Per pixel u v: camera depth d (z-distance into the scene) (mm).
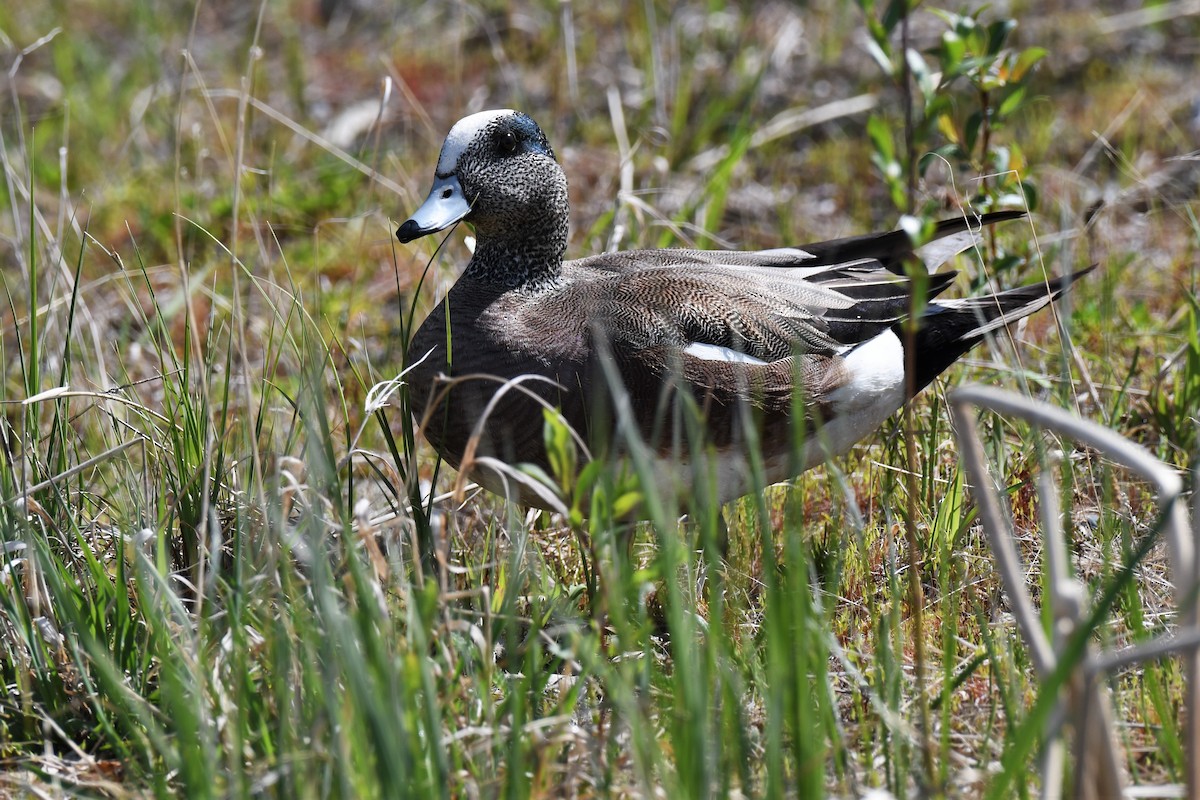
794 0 16234
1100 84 14164
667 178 12688
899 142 12922
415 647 5461
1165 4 15227
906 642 6891
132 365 10281
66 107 9125
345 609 6207
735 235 12297
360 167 10359
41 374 8734
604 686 6281
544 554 7859
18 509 6914
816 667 5531
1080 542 7602
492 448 7359
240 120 7289
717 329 7461
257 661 6215
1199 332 9203
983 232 9969
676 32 14789
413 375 7590
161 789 5281
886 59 8094
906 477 8164
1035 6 15828
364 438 9133
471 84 15281
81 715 6281
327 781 5203
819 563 7664
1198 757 4836
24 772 5938
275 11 17625
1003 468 8039
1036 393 8930
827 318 7859
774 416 7500
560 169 7949
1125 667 6414
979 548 7582
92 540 7348
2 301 11047
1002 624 6988
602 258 8570
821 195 12883
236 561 6312
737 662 6230
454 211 7711
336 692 5402
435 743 5148
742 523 7711
